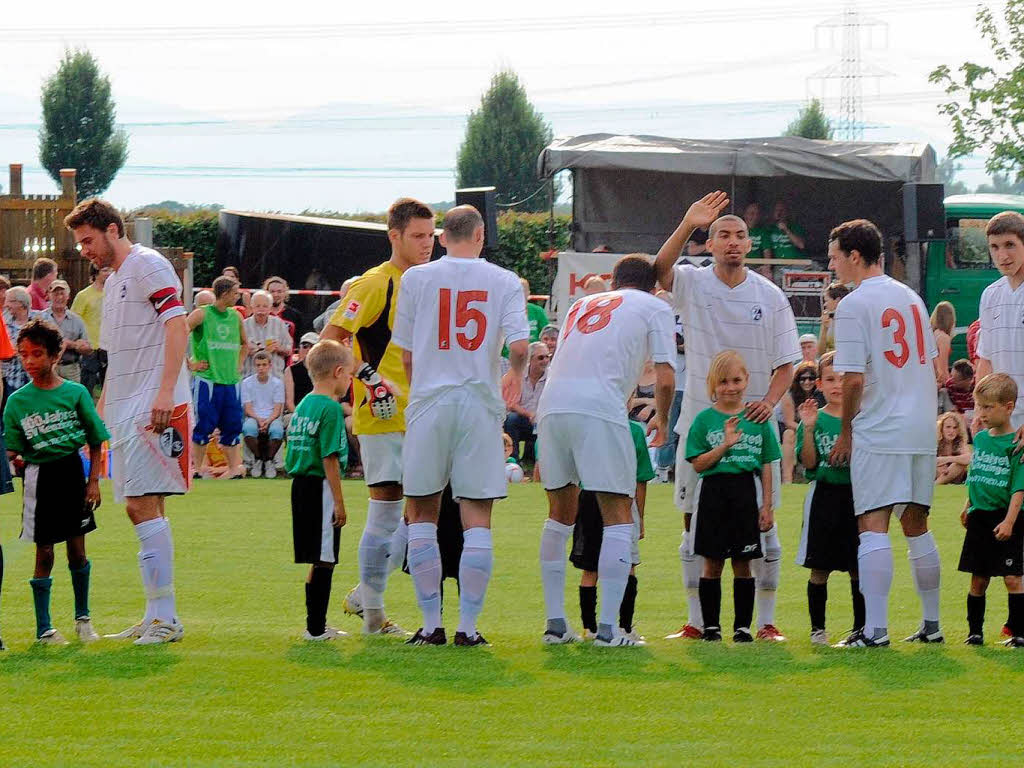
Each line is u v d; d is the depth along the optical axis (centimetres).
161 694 1404
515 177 15312
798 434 3781
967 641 1786
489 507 1695
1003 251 1855
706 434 1769
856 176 4956
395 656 1582
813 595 1816
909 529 1784
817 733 1274
